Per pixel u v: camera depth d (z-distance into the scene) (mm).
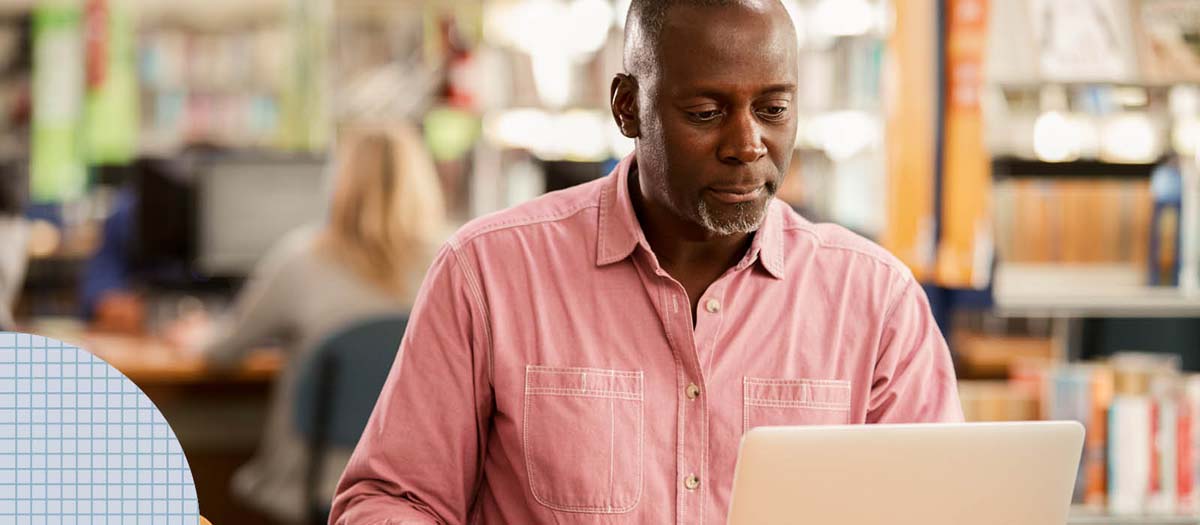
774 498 1453
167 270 5348
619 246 1816
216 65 6086
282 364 4539
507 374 1797
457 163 5551
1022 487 1533
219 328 4539
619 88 1816
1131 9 4430
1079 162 4402
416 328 1840
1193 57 4402
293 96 5910
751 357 1826
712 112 1656
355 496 1810
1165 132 4449
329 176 5359
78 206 6160
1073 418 3680
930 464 1486
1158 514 3664
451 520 1829
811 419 1820
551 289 1825
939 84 4297
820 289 1871
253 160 5348
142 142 6090
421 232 4328
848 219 5445
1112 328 4848
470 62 5633
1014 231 4367
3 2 6430
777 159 1688
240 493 4086
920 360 1891
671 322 1801
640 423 1791
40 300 5945
